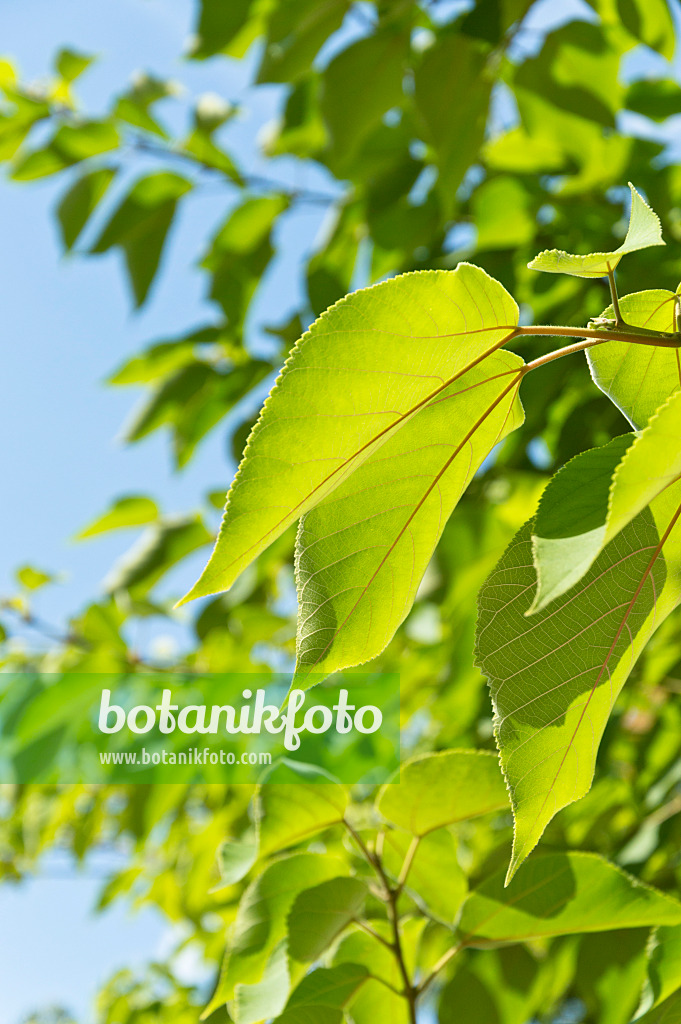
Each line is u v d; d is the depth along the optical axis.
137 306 2.66
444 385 1.11
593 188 2.48
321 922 1.21
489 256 2.43
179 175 2.62
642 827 2.21
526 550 1.12
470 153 2.16
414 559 1.14
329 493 1.11
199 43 2.32
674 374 1.14
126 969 3.03
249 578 2.78
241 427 2.72
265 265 2.73
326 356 1.08
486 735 2.45
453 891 1.28
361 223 2.61
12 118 2.76
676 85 2.44
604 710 1.11
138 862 3.14
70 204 2.69
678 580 1.11
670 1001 1.17
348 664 1.14
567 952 1.93
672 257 2.11
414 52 2.43
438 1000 1.73
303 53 2.26
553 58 2.26
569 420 2.30
